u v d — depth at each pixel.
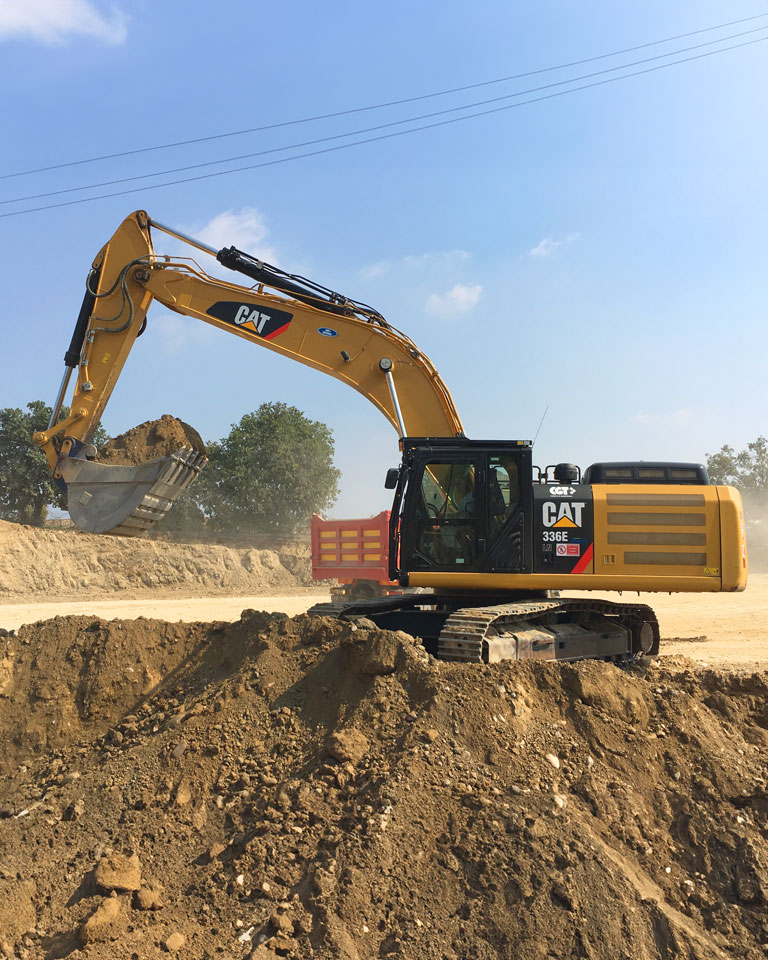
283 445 40.16
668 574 8.95
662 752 6.67
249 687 7.52
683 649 14.67
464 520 9.02
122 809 6.49
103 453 10.68
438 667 6.99
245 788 6.43
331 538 20.41
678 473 9.54
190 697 7.98
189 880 5.62
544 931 4.96
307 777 6.30
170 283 11.12
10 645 8.98
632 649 10.58
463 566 9.01
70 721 8.34
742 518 9.09
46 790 7.21
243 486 39.16
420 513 9.09
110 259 11.25
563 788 6.12
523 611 8.39
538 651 8.78
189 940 5.00
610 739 6.70
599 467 9.66
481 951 4.91
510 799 5.86
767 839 5.93
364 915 5.09
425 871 5.40
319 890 5.19
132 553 32.16
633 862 5.64
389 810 5.70
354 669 7.27
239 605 24.56
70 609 23.05
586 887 5.21
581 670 7.14
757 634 16.66
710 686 8.15
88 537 32.22
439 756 6.22
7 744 8.22
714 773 6.48
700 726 7.05
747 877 5.59
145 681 8.59
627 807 6.05
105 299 11.14
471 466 9.10
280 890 5.29
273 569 35.00
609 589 8.99
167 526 38.12
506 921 5.04
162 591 30.92
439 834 5.64
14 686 8.61
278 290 11.12
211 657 8.63
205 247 11.14
